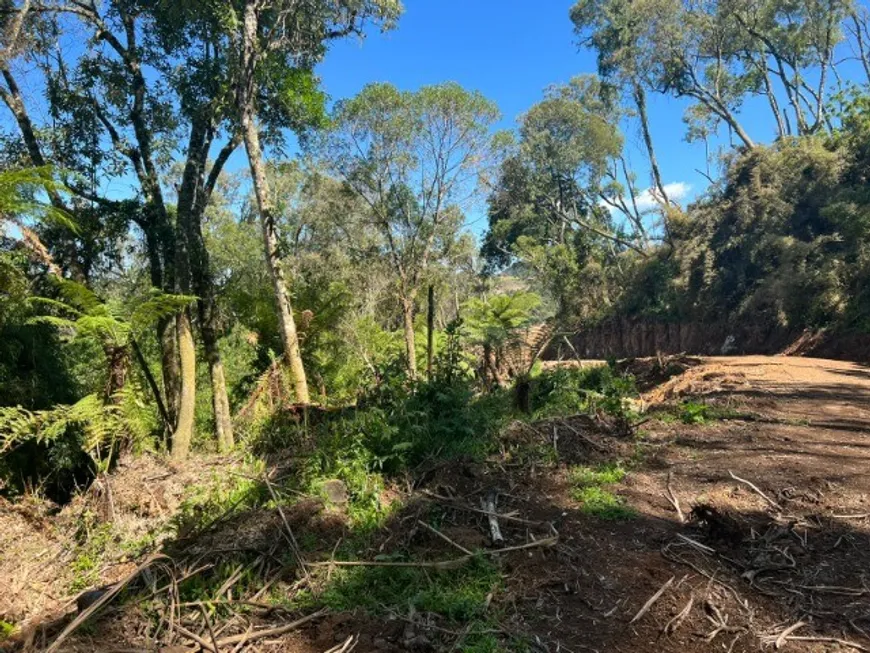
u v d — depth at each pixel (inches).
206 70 392.2
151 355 444.5
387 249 1073.5
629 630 114.5
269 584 134.9
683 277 1165.1
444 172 803.4
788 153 1052.5
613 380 363.3
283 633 116.0
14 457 296.8
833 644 109.3
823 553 144.5
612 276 1481.3
